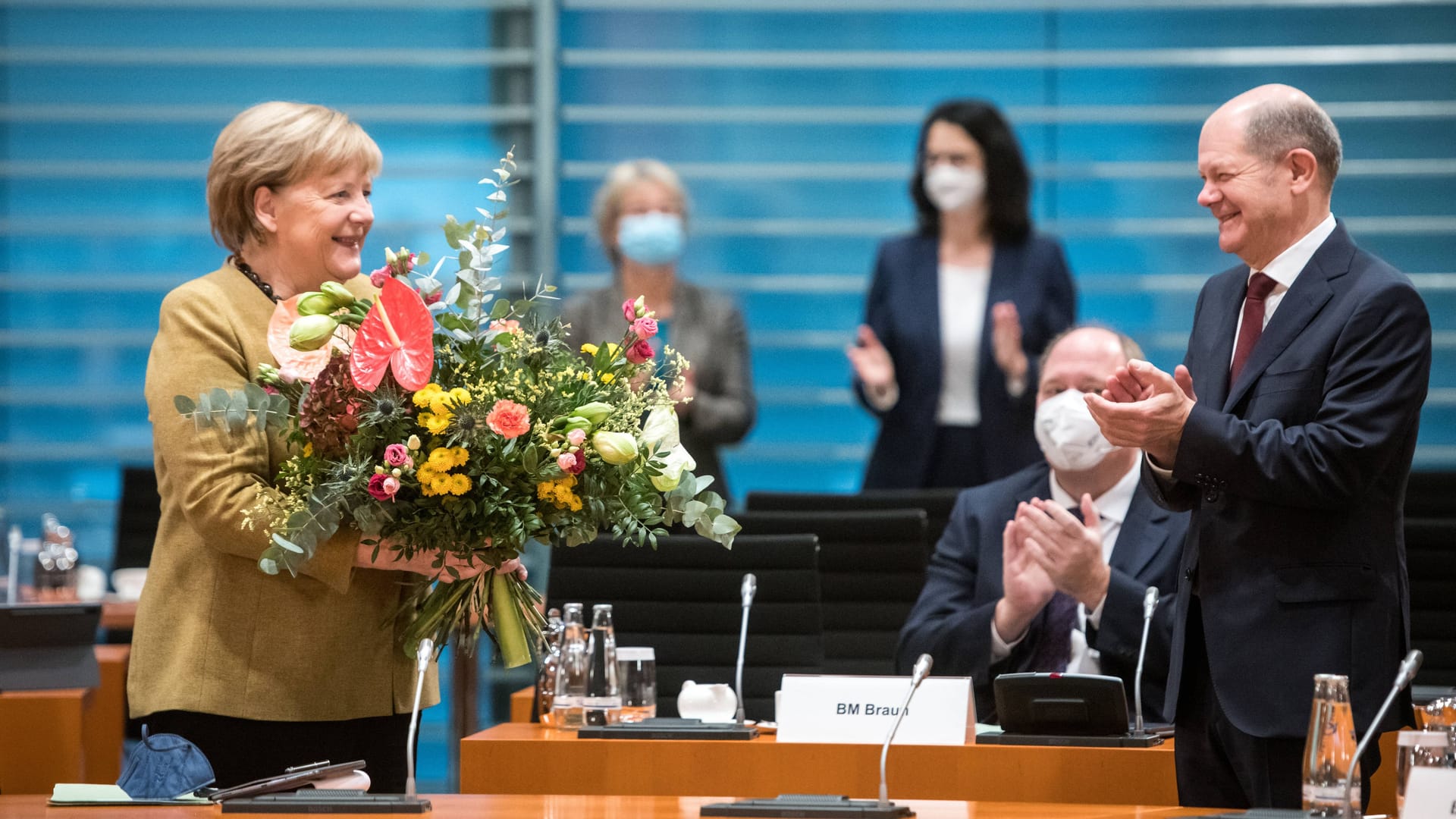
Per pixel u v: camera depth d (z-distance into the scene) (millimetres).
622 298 20219
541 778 10555
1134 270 25516
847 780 10203
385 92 25875
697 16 26172
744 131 26156
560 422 9516
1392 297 9625
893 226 25969
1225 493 9945
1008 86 25859
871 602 15281
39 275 25672
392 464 9164
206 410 9148
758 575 13688
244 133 10062
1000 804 8773
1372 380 9516
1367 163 25203
